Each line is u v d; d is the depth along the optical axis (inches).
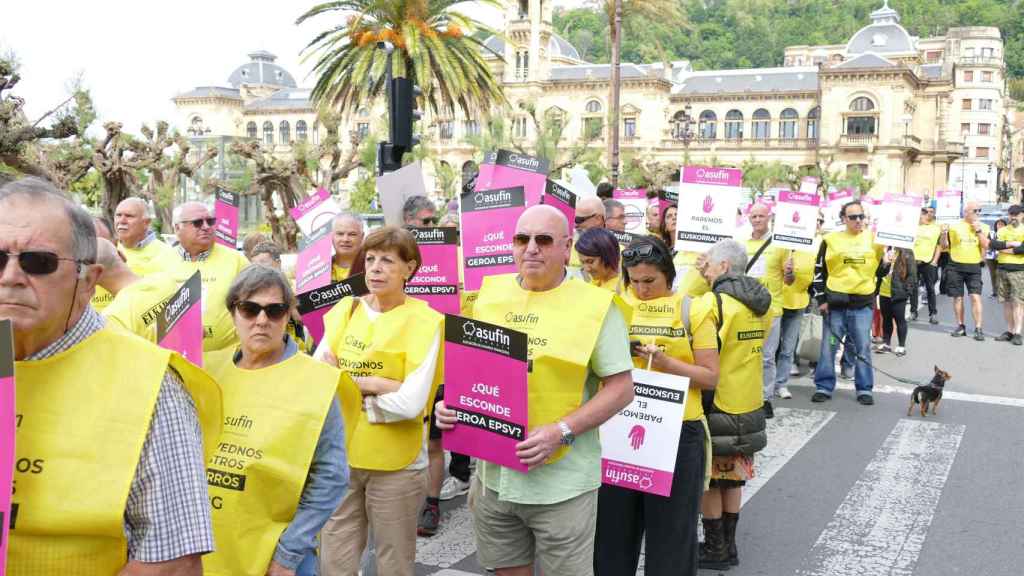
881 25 3806.6
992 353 559.2
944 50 4788.4
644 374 175.6
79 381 84.2
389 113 407.2
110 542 83.8
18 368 83.2
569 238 151.1
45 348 84.4
